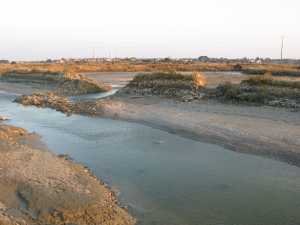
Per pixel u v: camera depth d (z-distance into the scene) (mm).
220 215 10961
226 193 12531
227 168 15016
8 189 11648
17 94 46312
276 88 29547
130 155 17047
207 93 32781
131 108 29344
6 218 9891
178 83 36781
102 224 10180
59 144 19219
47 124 24797
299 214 10953
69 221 10195
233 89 30672
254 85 31562
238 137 19109
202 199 12078
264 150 16969
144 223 10492
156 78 39844
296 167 14875
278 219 10664
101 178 13969
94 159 16453
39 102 34938
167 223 10508
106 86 48406
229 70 82812
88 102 32688
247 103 28438
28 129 23188
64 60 165625
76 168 14445
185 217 10867
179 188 13016
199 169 14977
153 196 12359
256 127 20797
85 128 23109
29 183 12070
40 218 10211
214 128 21203
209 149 17719
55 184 12188
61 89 48031
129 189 12945
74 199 11219
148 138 20172
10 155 15039
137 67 93938
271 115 23984
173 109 28125
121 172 14695
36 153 15742
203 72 74625
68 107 31406
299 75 53156
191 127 21906
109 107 29734
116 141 19688
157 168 15164
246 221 10562
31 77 61594
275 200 11938
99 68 92188
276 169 14758
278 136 18703
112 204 11398
